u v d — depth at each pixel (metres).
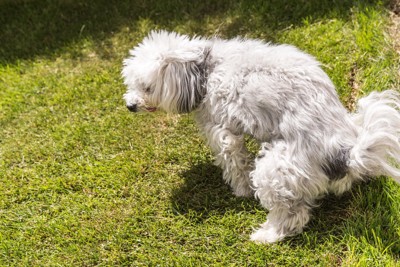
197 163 2.34
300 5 2.69
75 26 2.86
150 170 2.34
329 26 2.58
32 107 2.58
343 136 2.03
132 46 2.73
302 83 2.05
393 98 2.09
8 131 2.52
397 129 2.01
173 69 2.12
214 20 2.74
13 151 2.44
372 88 2.35
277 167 2.03
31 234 2.22
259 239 2.12
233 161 2.15
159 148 2.39
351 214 2.13
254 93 2.06
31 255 2.18
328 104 2.05
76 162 2.39
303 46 2.53
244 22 2.70
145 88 2.16
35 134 2.49
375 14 2.53
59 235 2.21
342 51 2.49
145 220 2.21
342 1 2.64
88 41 2.79
